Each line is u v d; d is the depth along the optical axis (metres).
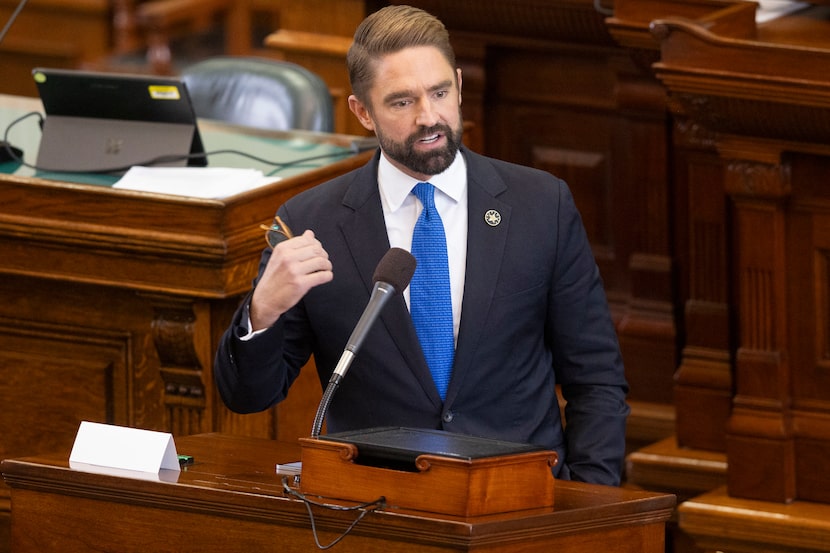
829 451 15.50
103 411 14.59
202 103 18.89
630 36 16.92
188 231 13.67
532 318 11.55
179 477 10.00
